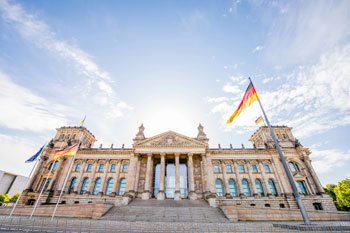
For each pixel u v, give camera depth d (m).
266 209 35.44
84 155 62.72
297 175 56.34
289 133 67.38
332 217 37.50
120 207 38.28
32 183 56.22
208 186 51.28
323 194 52.09
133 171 53.97
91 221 26.64
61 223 25.72
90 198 54.34
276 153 60.06
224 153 61.44
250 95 29.61
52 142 66.25
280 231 20.55
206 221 30.56
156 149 57.12
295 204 51.00
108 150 62.66
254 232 21.81
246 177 57.75
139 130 67.62
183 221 30.50
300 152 59.78
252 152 60.88
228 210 32.50
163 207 38.06
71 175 59.28
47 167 60.38
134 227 24.20
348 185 64.19
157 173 58.72
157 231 22.78
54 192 55.12
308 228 19.16
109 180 59.00
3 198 92.06
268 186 55.53
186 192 55.16
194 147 57.19
